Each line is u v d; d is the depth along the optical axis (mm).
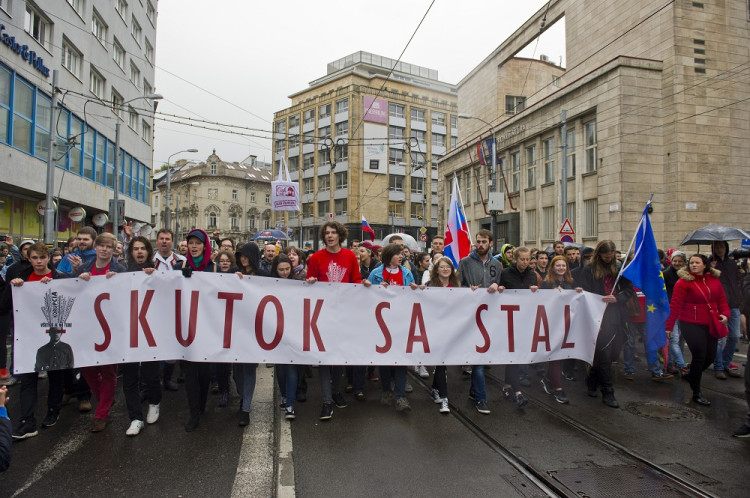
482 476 3871
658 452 4352
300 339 5172
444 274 5727
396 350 5352
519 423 5098
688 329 5816
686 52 19000
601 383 5801
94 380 4980
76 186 19859
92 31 21328
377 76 58438
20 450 4309
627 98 19031
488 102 32250
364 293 5344
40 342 4668
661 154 19375
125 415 5316
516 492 3617
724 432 4863
